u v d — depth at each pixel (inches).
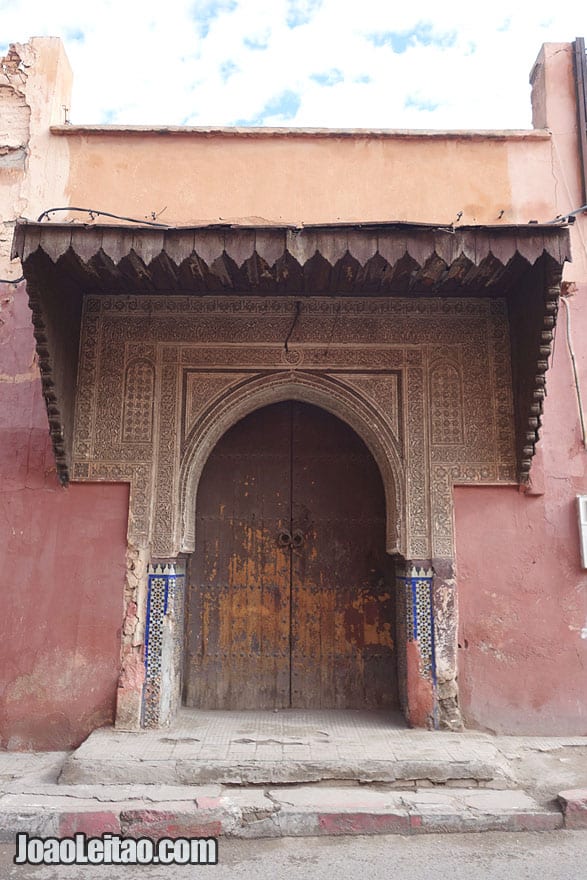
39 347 166.7
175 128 198.8
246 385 191.3
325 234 151.4
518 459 186.2
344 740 167.3
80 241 151.0
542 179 200.7
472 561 185.2
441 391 191.3
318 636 204.5
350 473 212.7
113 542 183.3
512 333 190.9
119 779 150.3
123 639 178.9
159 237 151.7
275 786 150.3
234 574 207.0
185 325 193.2
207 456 196.4
